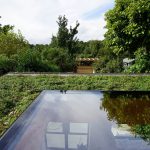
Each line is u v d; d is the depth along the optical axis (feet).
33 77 42.19
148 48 61.31
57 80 39.58
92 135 6.53
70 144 6.23
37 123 6.75
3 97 29.43
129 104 8.43
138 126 6.88
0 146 4.99
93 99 8.82
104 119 7.36
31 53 65.05
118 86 36.06
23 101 27.07
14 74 45.62
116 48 66.69
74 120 7.29
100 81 38.73
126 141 6.01
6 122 21.02
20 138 5.62
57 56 104.99
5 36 93.15
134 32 59.88
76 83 38.24
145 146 5.75
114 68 103.55
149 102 8.37
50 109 7.82
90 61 171.12
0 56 59.93
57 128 6.97
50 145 6.18
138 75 42.37
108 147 5.84
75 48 134.21
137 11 58.54
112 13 64.80
